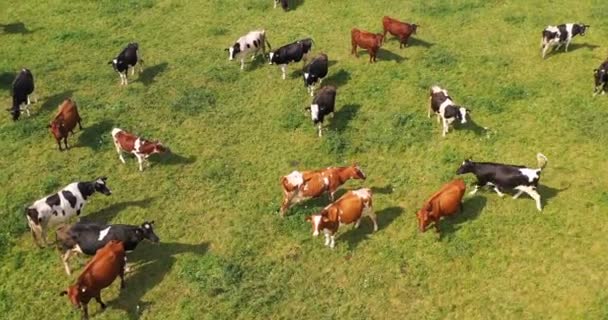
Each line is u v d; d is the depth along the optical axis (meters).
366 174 16.69
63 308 13.34
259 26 23.61
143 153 16.73
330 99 17.67
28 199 16.09
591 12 23.00
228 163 17.25
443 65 20.67
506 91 19.16
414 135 17.83
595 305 12.79
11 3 25.67
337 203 14.28
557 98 18.81
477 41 21.91
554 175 16.11
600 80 18.34
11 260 14.42
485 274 13.73
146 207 15.90
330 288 13.68
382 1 24.77
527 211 15.09
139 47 22.53
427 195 15.90
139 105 19.50
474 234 14.61
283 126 18.45
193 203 16.02
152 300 13.48
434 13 23.70
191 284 13.78
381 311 13.17
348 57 21.45
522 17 22.98
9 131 18.47
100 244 13.59
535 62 20.61
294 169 16.95
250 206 15.82
